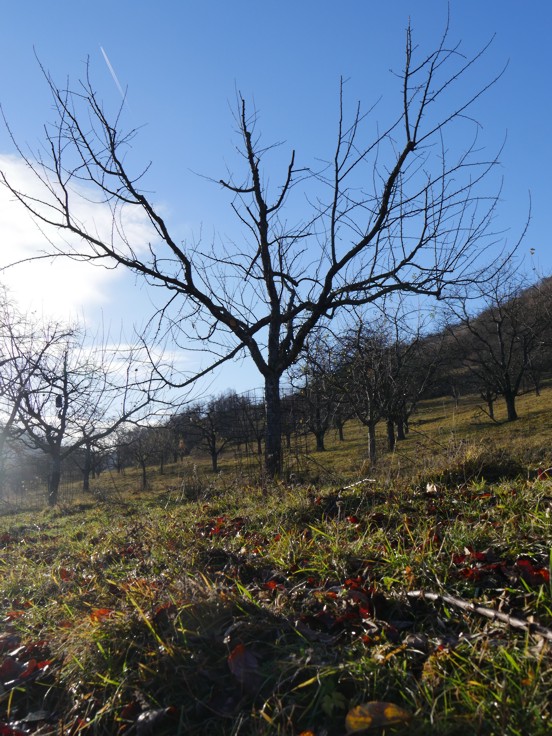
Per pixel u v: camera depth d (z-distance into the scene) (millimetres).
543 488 5242
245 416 13398
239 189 11602
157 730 2738
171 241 10703
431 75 9578
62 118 10125
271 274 11867
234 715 2676
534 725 2203
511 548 3801
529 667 2480
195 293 11102
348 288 10859
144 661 3146
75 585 5086
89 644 3324
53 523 13086
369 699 2570
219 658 3016
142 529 7145
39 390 25984
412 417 42625
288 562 4348
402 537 4422
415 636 2986
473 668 2600
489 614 2971
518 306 40812
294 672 2754
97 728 2852
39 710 3197
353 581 3660
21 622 4480
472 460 7406
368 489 6613
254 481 10469
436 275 10469
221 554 4770
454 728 2266
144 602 3631
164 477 34688
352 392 16844
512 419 38219
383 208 10297
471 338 44875
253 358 11531
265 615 3271
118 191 10430
